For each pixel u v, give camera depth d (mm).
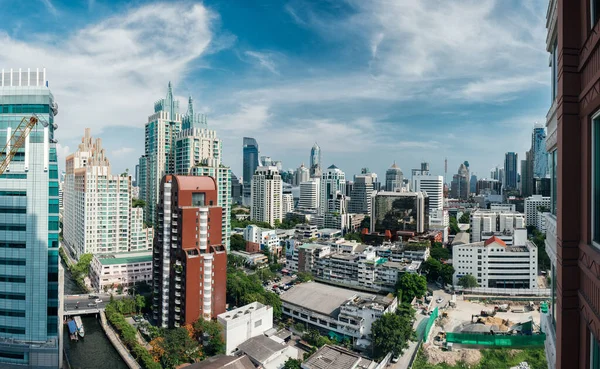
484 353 127125
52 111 118625
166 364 117750
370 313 137000
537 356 124062
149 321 155875
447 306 180500
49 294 110812
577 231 22078
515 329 145750
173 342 119562
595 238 19922
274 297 158625
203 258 138375
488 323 152250
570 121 22141
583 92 20547
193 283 136000
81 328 146375
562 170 22375
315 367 103000
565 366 22312
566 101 22234
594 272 18656
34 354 110312
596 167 19969
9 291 110000
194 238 140000
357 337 136125
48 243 110312
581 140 21625
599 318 17750
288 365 110125
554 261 38062
